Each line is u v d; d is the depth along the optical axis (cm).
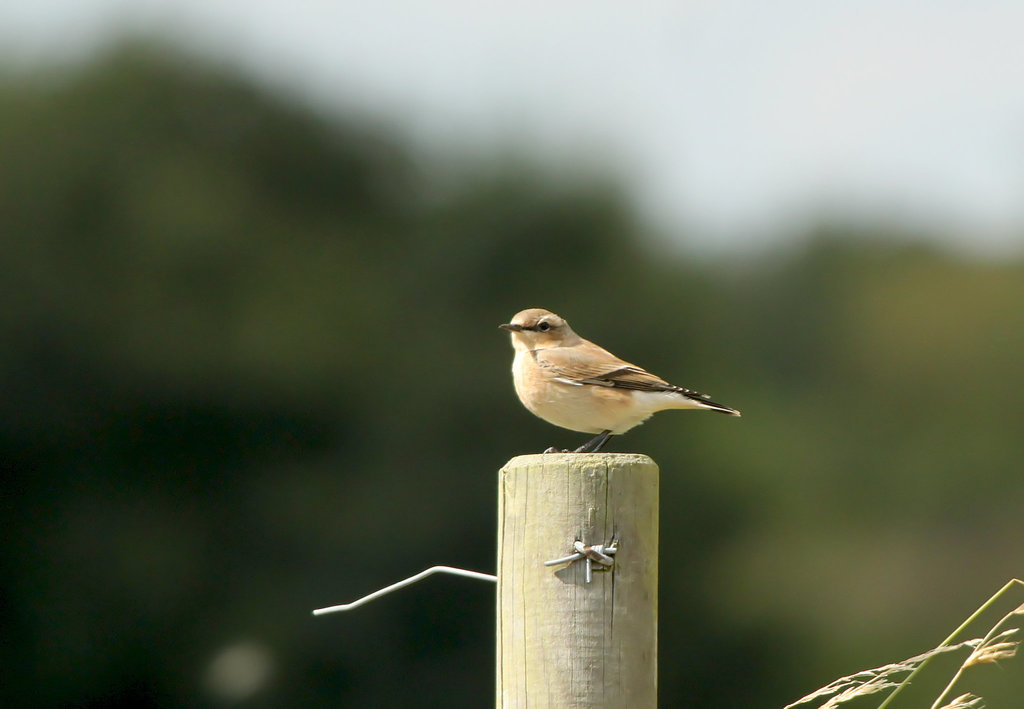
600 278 2508
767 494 2448
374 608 2197
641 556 418
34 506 2164
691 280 2644
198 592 2194
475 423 2339
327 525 2242
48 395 2206
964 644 427
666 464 2389
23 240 2262
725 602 2327
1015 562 2484
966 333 2730
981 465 2591
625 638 411
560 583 413
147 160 2428
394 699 2144
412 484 2273
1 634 2091
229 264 2378
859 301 2784
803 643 2338
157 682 2130
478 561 2230
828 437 2611
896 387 2686
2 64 2461
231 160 2523
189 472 2250
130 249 2328
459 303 2452
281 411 2289
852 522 2547
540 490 419
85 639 2112
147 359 2242
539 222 2488
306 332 2334
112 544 2173
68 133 2389
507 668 421
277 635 2161
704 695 2275
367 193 2575
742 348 2675
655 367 2492
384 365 2358
